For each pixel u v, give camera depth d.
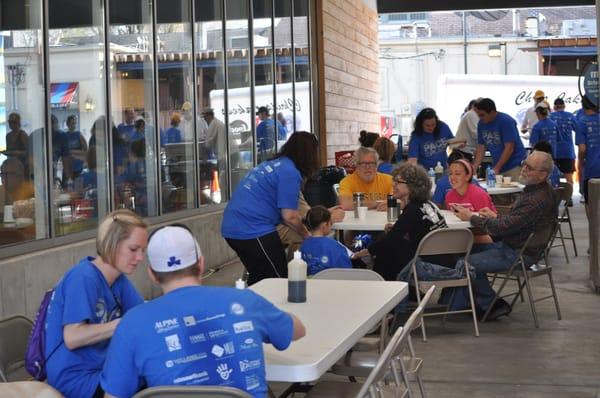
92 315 3.48
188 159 10.34
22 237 6.98
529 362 6.16
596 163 12.27
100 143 8.28
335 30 17.20
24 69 7.09
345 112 18.00
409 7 21.78
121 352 2.92
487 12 36.19
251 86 12.65
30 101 7.17
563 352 6.41
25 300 6.72
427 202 6.96
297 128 15.03
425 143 11.43
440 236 6.67
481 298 7.46
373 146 9.91
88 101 8.07
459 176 8.09
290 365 3.22
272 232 6.59
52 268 7.11
